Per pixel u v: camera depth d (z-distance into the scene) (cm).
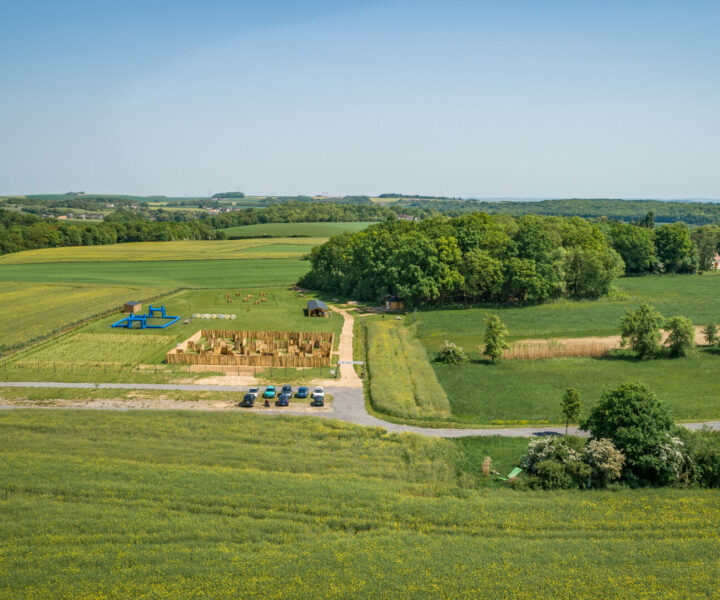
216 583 3638
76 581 3662
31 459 5397
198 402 7288
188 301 14725
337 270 16962
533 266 13612
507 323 11944
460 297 14438
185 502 4669
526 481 5244
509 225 17325
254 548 4084
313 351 9644
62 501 4684
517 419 6888
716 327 9981
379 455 5716
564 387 7981
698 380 8125
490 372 8738
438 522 4481
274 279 18738
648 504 4762
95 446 5750
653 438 5272
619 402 5575
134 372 8531
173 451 5647
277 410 7069
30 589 3578
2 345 9931
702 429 6125
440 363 9256
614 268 14838
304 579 3688
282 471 5338
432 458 5731
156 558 3922
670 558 3944
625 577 3712
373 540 4175
